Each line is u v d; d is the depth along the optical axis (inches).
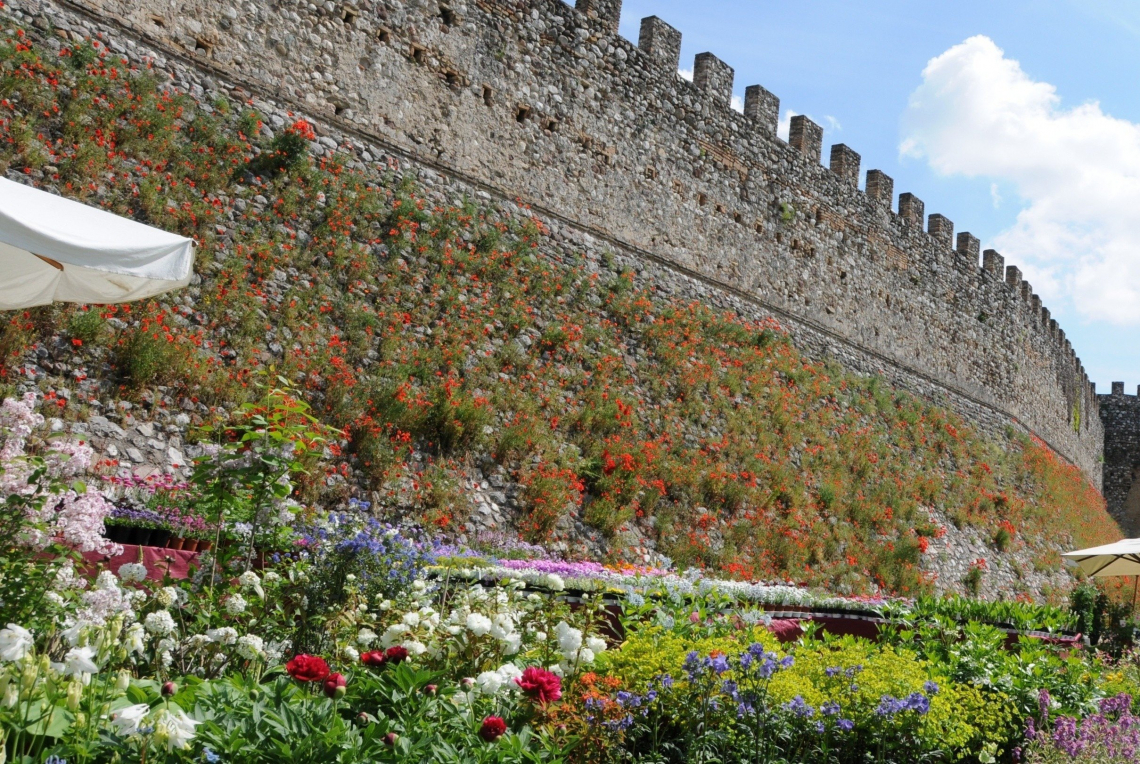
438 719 140.6
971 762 242.1
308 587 195.0
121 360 388.2
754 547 599.5
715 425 661.3
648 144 735.1
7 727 108.6
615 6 719.7
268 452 210.1
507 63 639.8
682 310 722.2
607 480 533.3
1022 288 1307.8
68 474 175.5
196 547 274.5
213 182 466.0
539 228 637.3
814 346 869.8
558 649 184.5
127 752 109.7
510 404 530.0
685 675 192.9
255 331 440.1
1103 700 272.1
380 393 462.6
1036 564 910.4
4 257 220.5
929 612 366.9
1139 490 1862.7
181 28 484.4
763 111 853.8
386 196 552.4
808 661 224.8
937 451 930.7
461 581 259.1
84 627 129.6
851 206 956.0
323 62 541.3
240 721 122.3
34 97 412.8
